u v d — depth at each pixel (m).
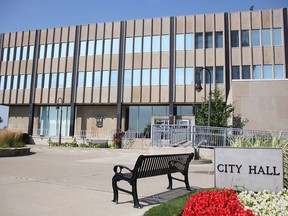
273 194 5.16
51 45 39.22
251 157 5.99
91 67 37.03
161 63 34.53
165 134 19.50
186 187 7.82
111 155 20.73
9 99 39.97
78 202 6.19
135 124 36.06
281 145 7.86
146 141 31.22
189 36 34.22
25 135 36.41
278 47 31.62
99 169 12.12
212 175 11.08
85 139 34.72
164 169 7.04
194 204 3.92
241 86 22.84
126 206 5.91
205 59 33.31
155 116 35.12
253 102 22.42
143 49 35.41
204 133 18.83
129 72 35.47
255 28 32.44
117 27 36.78
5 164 12.91
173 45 34.44
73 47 38.22
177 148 17.42
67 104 38.09
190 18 34.47
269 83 22.41
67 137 35.94
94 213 5.35
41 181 8.69
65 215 5.21
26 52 40.22
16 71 40.31
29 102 39.06
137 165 6.01
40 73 39.16
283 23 31.80
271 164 5.86
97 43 37.38
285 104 21.89
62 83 37.91
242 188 5.90
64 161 15.45
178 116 33.94
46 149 26.19
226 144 17.95
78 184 8.34
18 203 5.99
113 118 37.12
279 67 31.33
